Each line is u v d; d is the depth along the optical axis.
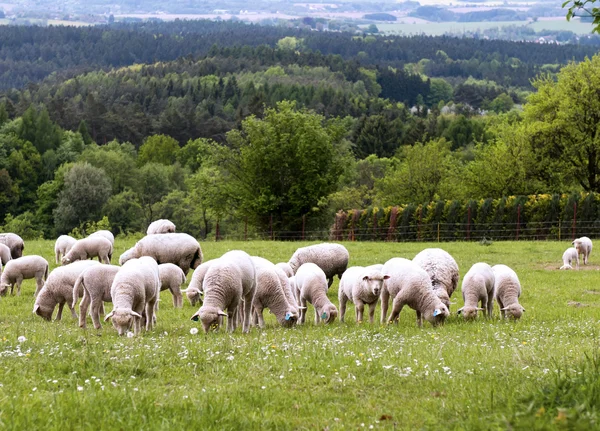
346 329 16.39
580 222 51.94
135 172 105.50
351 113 156.75
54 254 33.72
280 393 9.33
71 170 93.25
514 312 19.25
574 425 7.16
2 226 85.00
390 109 159.50
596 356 10.62
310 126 68.06
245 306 16.19
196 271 21.09
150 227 29.53
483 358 11.80
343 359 11.32
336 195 67.50
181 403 8.52
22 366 10.45
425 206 54.88
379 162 93.88
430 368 10.81
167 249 25.06
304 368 10.77
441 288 18.56
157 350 11.78
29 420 7.53
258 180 69.12
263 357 11.35
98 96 178.00
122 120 147.00
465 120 123.88
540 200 52.75
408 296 17.38
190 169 116.44
